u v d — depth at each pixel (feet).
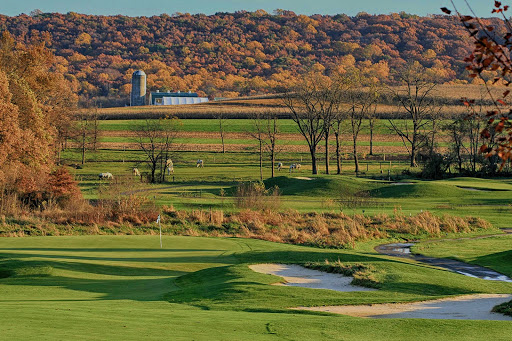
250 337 53.57
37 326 51.26
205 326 57.52
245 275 101.65
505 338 57.21
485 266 144.46
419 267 118.93
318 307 78.84
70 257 119.24
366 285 101.35
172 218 213.25
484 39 37.06
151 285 95.71
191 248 143.23
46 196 238.07
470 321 64.85
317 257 131.54
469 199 286.05
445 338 56.95
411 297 89.04
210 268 110.22
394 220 219.00
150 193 311.47
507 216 238.89
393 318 67.00
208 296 84.84
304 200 294.25
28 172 244.01
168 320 59.88
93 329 51.72
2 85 242.58
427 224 211.20
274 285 94.32
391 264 118.42
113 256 125.18
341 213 227.40
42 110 311.68
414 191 304.09
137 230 197.67
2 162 237.45
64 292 86.63
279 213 234.17
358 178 379.14
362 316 74.13
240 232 201.05
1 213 208.33
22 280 95.66
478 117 41.39
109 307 68.90
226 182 388.16
